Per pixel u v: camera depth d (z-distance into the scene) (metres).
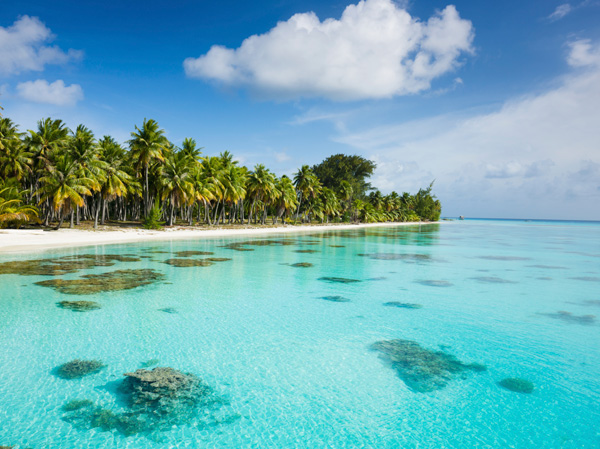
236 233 49.06
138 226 48.78
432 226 107.62
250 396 6.71
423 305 13.21
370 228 82.31
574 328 10.76
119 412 6.05
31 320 10.59
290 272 19.86
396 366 8.05
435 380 7.44
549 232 76.44
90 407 6.18
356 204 104.62
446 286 16.70
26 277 16.42
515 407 6.49
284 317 11.54
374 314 12.00
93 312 11.51
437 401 6.65
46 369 7.54
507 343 9.51
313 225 80.62
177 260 22.89
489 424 5.99
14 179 38.31
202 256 25.25
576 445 5.48
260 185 63.34
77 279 16.27
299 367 7.95
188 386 7.02
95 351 8.55
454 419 6.12
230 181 58.78
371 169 118.06
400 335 10.03
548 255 30.20
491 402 6.65
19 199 35.41
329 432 5.72
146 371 7.59
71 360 8.01
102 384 6.98
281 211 74.56
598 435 5.74
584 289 16.25
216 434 5.57
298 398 6.68
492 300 14.08
